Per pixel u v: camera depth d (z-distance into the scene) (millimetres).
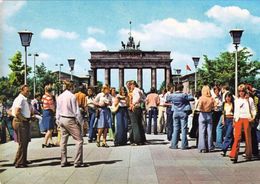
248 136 11844
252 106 11852
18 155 10875
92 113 16906
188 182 8836
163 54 103250
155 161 11719
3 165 11227
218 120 15516
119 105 15812
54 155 13062
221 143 14602
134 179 9188
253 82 44531
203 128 13695
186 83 51812
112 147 15133
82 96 16766
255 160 11922
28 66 67500
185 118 14531
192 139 17969
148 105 20406
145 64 103375
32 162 11703
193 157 12516
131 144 15852
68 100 10836
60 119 10859
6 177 9516
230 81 45312
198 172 10000
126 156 12711
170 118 17219
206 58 47406
